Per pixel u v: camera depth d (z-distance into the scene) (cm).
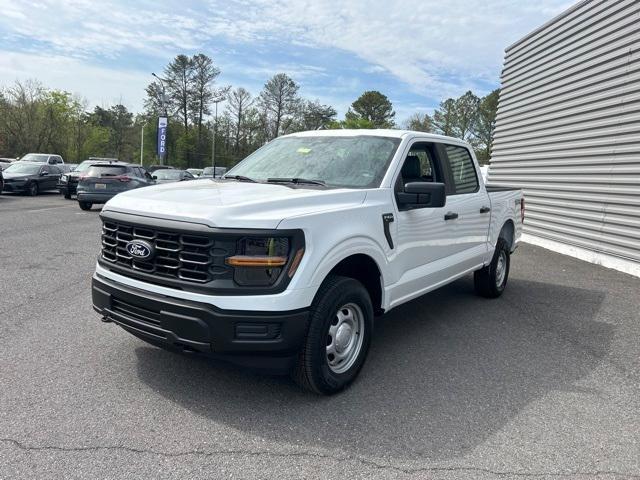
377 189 413
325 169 449
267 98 8444
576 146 1116
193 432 315
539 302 676
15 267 756
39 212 1580
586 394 396
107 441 300
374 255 395
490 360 460
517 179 1416
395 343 498
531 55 1338
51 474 266
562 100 1177
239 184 418
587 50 1080
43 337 464
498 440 322
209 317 315
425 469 288
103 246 387
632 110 930
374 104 8412
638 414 366
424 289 484
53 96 6109
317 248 340
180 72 8112
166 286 335
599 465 299
